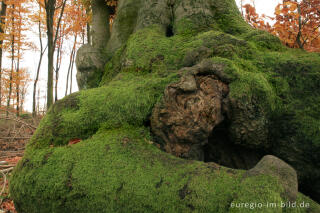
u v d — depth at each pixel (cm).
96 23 477
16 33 1310
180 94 205
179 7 338
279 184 143
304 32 459
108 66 357
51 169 190
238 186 151
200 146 212
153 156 188
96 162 186
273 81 225
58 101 252
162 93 226
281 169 152
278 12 442
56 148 208
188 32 310
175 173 171
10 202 349
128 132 211
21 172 201
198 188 157
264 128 210
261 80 209
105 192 172
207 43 259
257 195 140
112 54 396
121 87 249
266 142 219
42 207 188
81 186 177
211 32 277
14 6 1249
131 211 166
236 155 238
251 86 205
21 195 195
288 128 212
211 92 206
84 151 196
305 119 205
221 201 148
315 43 499
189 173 169
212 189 155
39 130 229
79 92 252
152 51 291
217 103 203
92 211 174
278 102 216
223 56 239
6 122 881
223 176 161
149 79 257
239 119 206
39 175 190
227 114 210
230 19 327
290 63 228
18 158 536
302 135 205
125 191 169
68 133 219
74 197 178
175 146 207
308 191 212
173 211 156
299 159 206
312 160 201
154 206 161
